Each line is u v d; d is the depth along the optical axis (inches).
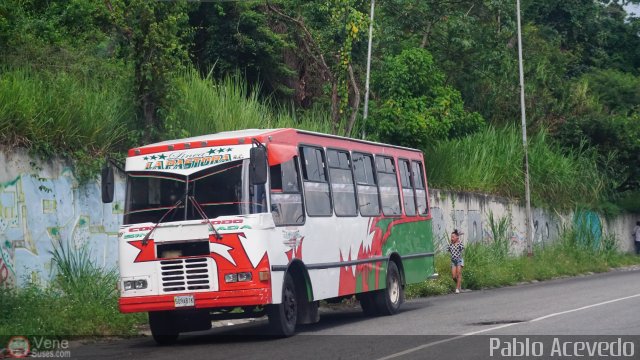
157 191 590.9
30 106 711.1
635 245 1919.3
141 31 820.0
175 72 855.1
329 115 1169.4
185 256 573.6
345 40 1141.7
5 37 822.5
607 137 1793.8
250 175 578.9
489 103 1593.3
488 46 1547.7
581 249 1625.2
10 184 672.4
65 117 736.3
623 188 1946.4
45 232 695.1
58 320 602.5
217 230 571.5
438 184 1290.6
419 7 1464.1
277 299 581.3
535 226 1555.1
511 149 1509.6
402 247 813.9
